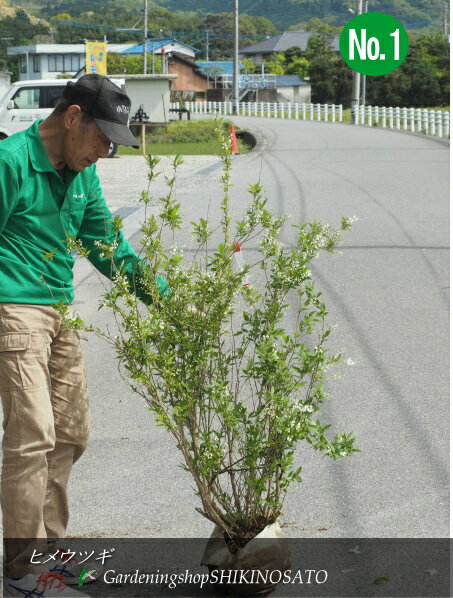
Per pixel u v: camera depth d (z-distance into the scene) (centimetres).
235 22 6034
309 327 334
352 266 959
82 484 432
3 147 302
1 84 3164
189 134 3338
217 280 311
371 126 4353
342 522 390
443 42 9250
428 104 8969
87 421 338
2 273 306
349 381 591
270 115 5959
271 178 1797
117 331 716
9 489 302
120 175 1933
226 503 329
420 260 990
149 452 473
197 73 8838
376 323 740
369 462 458
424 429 505
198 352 313
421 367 623
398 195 1530
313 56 10881
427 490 424
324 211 1338
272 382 320
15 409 302
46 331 312
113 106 305
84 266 952
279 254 337
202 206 1373
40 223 311
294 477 319
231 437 345
